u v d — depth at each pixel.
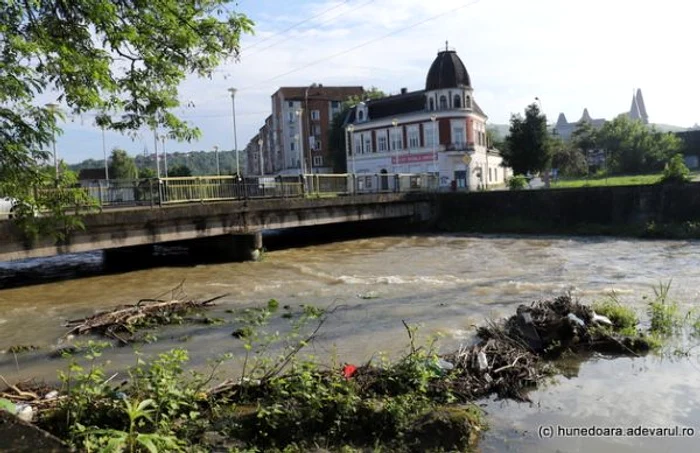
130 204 21.36
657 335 9.70
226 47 7.62
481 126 69.25
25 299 16.06
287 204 26.36
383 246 29.09
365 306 13.42
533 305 10.72
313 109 100.38
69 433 5.30
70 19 6.68
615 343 9.03
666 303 12.58
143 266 22.56
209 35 7.47
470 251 25.70
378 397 6.59
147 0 6.96
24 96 6.36
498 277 17.59
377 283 16.92
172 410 5.86
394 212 35.28
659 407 6.67
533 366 7.99
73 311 14.14
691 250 23.42
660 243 26.39
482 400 7.00
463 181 63.00
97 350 10.05
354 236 34.94
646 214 30.62
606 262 20.61
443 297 14.27
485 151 70.19
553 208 34.22
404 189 37.56
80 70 6.86
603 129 81.25
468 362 7.77
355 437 5.94
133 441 4.77
